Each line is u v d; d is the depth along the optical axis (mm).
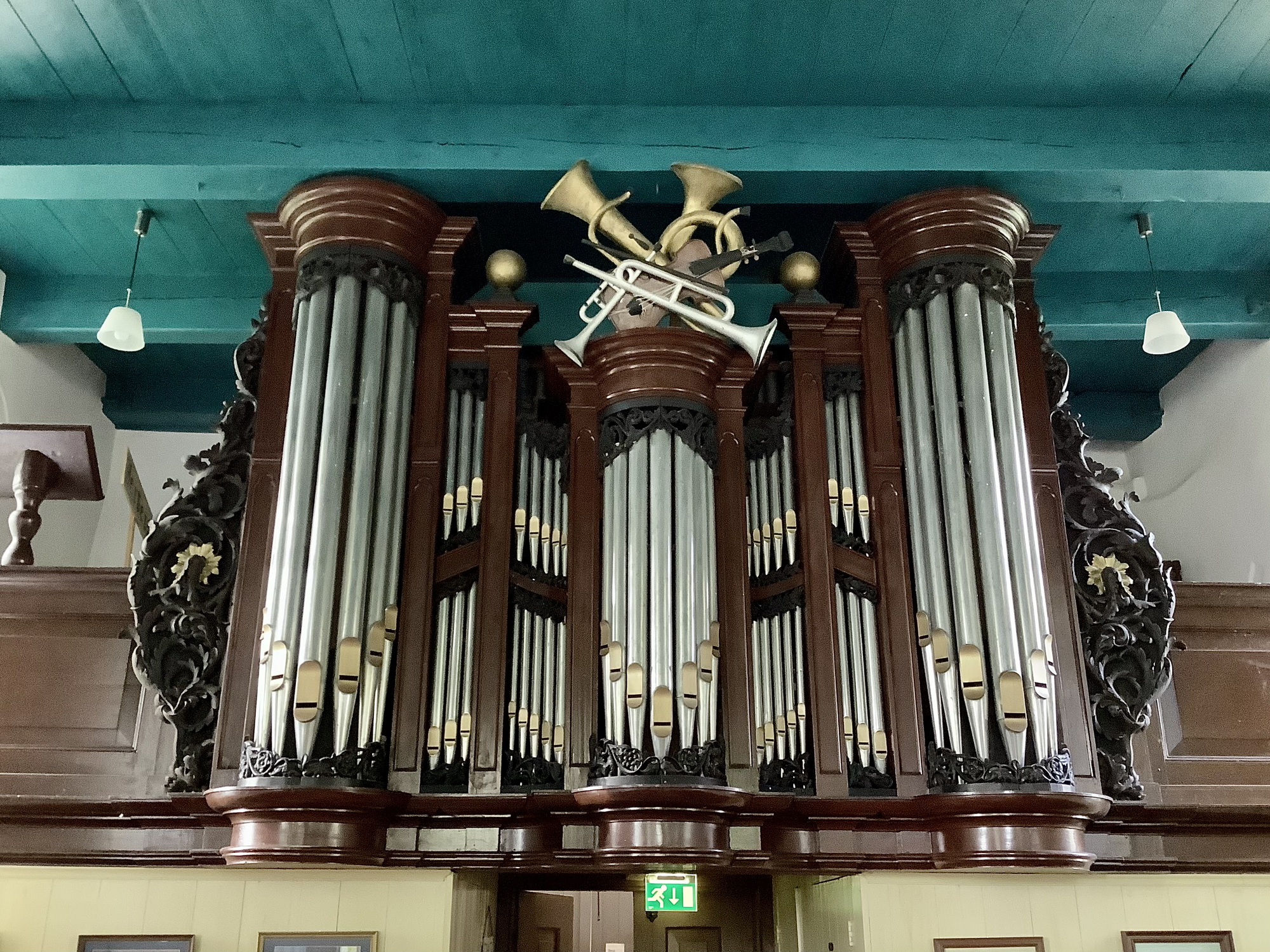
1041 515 6062
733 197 6477
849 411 6344
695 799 5195
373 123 6262
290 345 6266
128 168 6133
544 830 5465
